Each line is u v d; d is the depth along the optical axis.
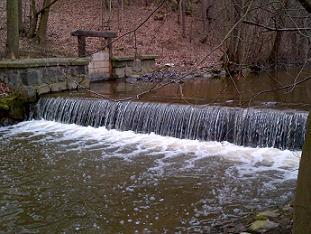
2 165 7.17
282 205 5.34
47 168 7.01
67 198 5.76
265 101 9.91
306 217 2.58
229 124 8.49
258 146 8.23
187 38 23.12
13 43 12.48
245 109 8.46
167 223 4.96
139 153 7.84
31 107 10.91
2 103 10.20
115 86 13.77
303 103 9.52
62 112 10.46
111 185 6.21
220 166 7.05
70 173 6.76
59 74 11.94
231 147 8.20
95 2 25.55
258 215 4.82
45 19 16.34
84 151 7.98
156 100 10.14
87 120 10.06
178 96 11.02
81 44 14.52
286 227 4.35
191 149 8.08
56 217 5.20
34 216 5.24
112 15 23.98
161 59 20.03
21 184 6.29
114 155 7.70
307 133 2.60
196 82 14.84
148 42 21.69
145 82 14.96
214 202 5.54
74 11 23.61
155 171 6.80
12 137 9.06
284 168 6.94
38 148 8.20
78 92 11.88
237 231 4.52
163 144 8.45
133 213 5.26
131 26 23.03
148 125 9.30
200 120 8.75
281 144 8.03
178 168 6.94
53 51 16.41
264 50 10.56
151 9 25.17
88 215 5.24
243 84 13.56
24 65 10.70
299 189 2.63
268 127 8.14
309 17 3.29
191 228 4.79
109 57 15.97
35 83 11.09
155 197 5.75
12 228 4.93
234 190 5.96
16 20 12.46
